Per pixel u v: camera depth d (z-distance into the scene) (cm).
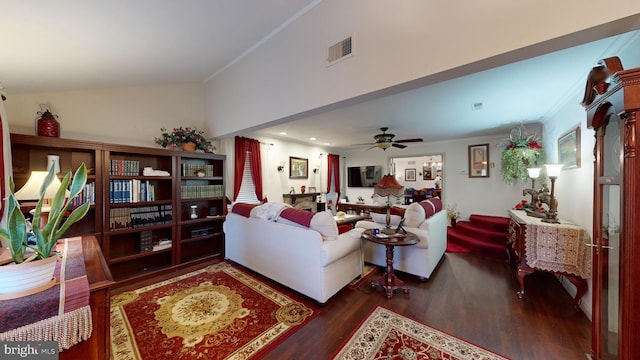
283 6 229
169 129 372
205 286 281
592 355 160
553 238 243
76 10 158
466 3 150
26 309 90
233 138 465
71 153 278
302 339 189
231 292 266
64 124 282
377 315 223
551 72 235
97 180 271
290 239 262
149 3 174
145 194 314
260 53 295
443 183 609
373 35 192
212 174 397
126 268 318
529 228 255
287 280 268
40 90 259
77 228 276
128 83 318
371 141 639
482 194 554
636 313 112
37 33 168
